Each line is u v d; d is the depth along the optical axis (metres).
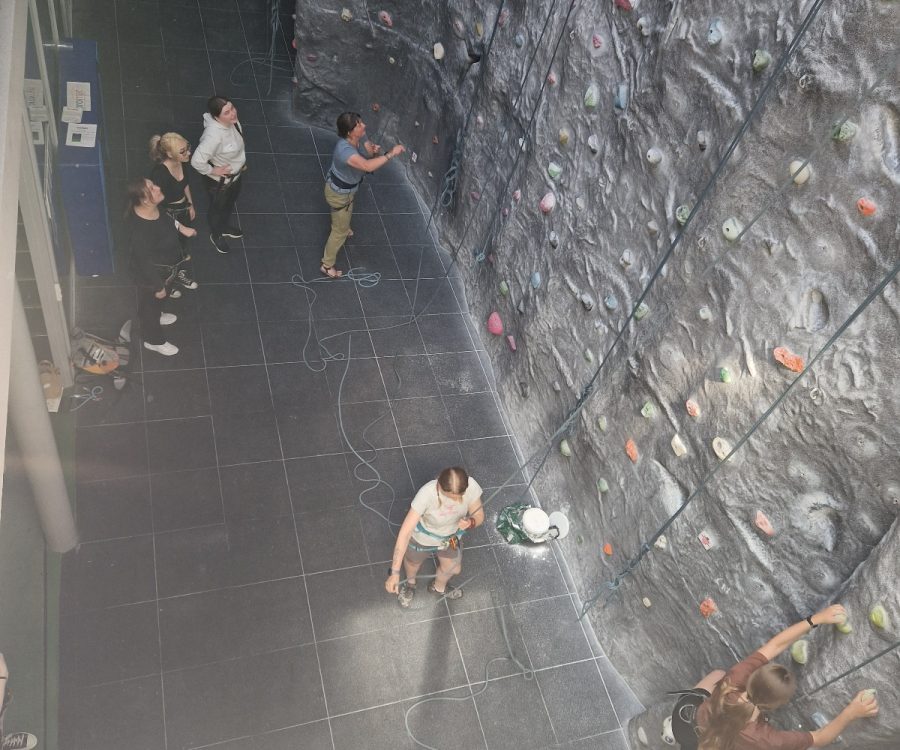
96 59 6.43
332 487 5.40
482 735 4.53
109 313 5.96
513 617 5.02
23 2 3.85
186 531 4.99
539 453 5.62
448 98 6.59
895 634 2.81
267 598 4.81
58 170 5.73
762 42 3.19
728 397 3.58
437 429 5.88
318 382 5.95
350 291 6.61
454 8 6.19
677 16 3.69
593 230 4.64
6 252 2.72
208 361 5.87
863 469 2.96
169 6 8.65
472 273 6.60
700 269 3.69
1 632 4.37
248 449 5.46
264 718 4.37
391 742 4.41
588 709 4.73
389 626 4.83
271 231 6.89
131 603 4.63
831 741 3.10
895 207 2.70
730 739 3.19
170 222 5.31
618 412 4.52
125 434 5.35
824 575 3.24
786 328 3.20
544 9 4.97
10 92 3.21
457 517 4.36
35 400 3.91
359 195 7.37
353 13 7.06
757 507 3.50
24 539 4.76
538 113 5.16
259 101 7.99
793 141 3.07
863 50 2.73
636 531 4.43
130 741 4.17
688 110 3.68
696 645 4.10
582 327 4.88
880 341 2.79
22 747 3.96
